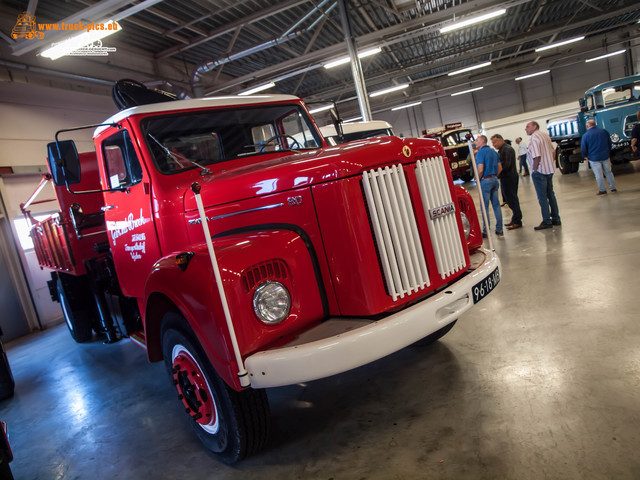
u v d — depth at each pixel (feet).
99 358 16.01
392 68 57.31
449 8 34.60
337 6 32.96
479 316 11.80
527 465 5.94
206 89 39.99
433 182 7.24
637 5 45.39
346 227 6.31
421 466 6.35
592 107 37.55
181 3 26.48
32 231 19.57
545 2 42.98
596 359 8.38
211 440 7.54
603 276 12.87
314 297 6.61
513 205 22.49
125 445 8.96
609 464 5.68
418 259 6.90
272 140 10.55
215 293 6.06
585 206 24.32
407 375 9.31
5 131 25.05
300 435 7.88
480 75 74.43
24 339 23.25
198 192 5.79
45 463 8.89
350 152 6.46
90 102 30.99
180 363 7.64
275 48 39.19
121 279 10.98
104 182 10.54
